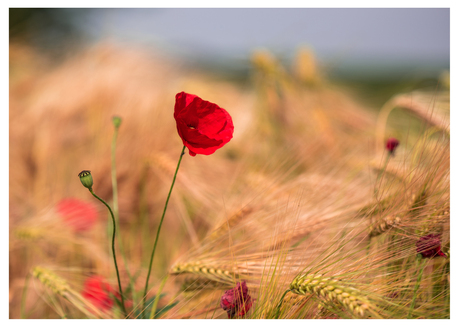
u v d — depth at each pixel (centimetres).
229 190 113
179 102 79
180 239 116
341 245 87
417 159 96
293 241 93
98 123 140
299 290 82
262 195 102
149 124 135
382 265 85
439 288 88
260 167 122
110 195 121
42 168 139
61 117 149
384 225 88
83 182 78
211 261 91
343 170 112
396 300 83
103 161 126
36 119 150
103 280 100
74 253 112
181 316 90
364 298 78
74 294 94
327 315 84
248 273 88
